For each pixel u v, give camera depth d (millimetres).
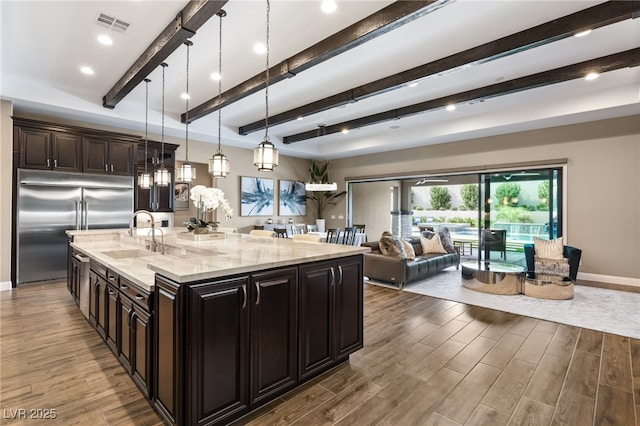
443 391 2168
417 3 2574
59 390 2141
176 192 7406
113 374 2348
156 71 4160
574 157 5492
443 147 7066
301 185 9367
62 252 5039
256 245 3025
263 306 1993
